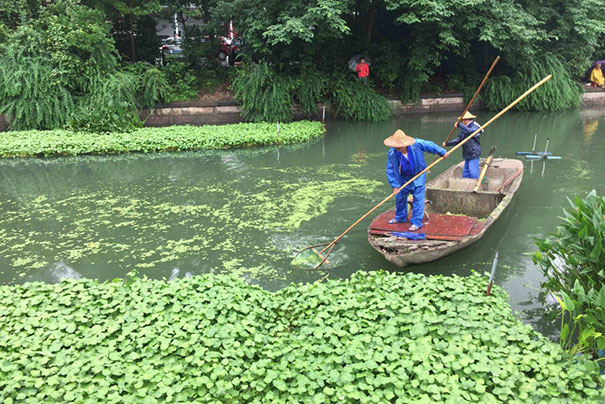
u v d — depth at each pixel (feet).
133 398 11.39
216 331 13.92
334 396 11.41
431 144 19.93
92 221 25.64
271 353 12.91
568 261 14.96
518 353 12.73
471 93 64.44
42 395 11.53
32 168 36.81
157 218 25.91
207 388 11.83
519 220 24.52
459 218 21.08
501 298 15.60
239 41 59.88
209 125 50.44
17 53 47.62
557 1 63.10
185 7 62.75
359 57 58.39
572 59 65.51
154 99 52.26
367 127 53.21
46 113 46.96
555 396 11.27
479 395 11.34
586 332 12.49
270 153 40.86
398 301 15.14
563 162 36.14
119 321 14.56
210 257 21.24
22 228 24.84
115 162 38.32
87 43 48.21
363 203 27.53
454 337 13.34
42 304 15.65
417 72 59.98
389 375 12.10
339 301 15.48
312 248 21.50
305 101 55.62
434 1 52.90
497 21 55.98
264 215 26.03
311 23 50.37
